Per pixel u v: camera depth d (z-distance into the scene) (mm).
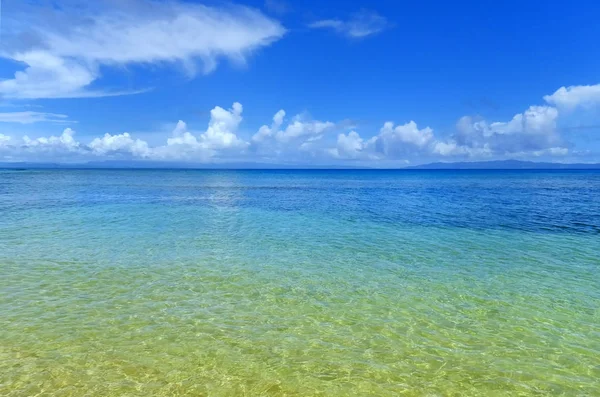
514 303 10414
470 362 7410
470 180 109000
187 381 6570
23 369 6750
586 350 7902
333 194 50875
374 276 12688
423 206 34469
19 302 9773
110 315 9141
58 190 48219
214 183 81938
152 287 11188
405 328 8828
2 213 25875
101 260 13992
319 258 14922
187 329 8531
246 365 7137
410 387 6594
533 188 66250
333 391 6438
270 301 10344
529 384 6734
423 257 15227
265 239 18469
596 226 22938
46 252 14953
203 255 15094
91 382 6434
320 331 8609
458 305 10250
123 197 40031
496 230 21469
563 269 13648
